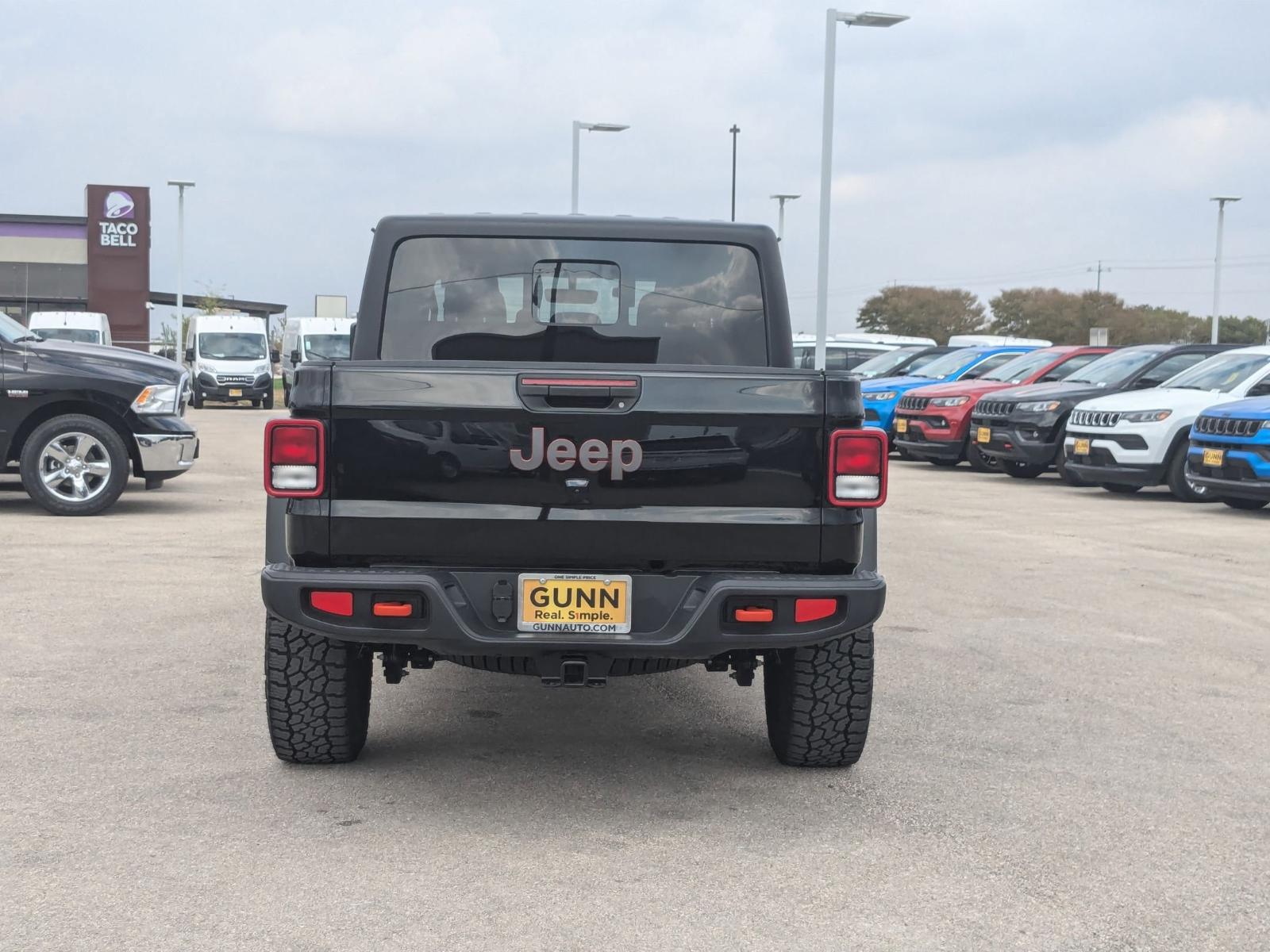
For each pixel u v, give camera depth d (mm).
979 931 3416
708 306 5328
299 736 4656
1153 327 91375
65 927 3350
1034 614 7895
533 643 4117
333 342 38531
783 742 4777
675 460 4156
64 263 57750
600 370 4164
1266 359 15258
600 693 6055
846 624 4176
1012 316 92750
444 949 3254
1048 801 4496
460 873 3773
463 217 5258
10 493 13312
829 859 3928
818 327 25578
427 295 5273
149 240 57625
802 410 4180
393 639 4102
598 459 4141
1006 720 5555
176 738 5074
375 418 4121
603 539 4156
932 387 19484
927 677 6281
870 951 3283
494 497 4145
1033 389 17391
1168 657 6797
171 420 11883
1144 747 5168
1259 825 4273
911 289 92375
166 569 8852
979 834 4164
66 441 11539
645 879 3746
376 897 3578
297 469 4125
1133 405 14922
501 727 5422
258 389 36688
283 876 3725
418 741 5176
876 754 5055
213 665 6230
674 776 4766
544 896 3609
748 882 3732
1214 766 4934
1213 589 8867
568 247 5289
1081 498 15102
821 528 4207
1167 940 3371
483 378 4121
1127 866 3891
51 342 11891
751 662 4613
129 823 4141
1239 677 6387
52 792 4418
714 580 4152
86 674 6023
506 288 5289
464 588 4148
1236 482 13016
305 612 4098
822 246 25484
